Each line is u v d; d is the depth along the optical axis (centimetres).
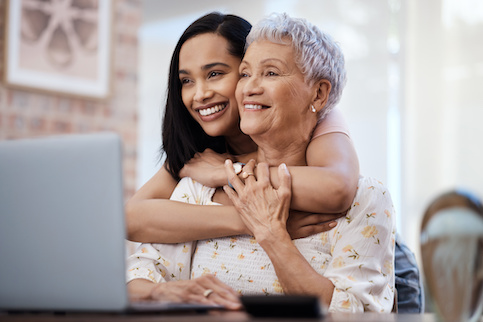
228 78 184
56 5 391
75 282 114
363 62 417
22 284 119
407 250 203
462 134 394
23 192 118
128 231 177
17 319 103
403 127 408
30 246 117
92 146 113
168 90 191
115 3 416
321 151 169
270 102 167
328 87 173
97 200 113
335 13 425
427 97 404
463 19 395
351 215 165
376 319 112
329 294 156
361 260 161
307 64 167
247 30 187
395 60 412
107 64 412
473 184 389
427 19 405
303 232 166
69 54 396
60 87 393
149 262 177
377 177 411
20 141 119
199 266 176
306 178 161
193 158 190
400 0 410
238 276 170
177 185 189
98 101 409
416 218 403
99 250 113
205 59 183
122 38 423
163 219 174
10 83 374
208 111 185
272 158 175
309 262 166
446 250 105
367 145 415
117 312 113
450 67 398
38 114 388
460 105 395
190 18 477
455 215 106
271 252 160
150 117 496
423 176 403
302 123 172
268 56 167
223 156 190
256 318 103
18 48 378
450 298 105
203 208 172
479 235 105
